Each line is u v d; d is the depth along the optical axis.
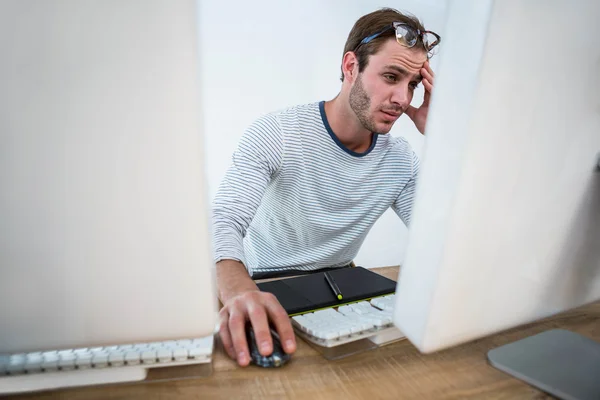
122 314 0.32
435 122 0.29
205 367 0.41
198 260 0.31
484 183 0.29
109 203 0.29
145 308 0.32
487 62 0.25
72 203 0.28
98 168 0.28
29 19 0.25
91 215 0.29
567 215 0.37
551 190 0.34
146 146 0.28
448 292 0.31
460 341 0.35
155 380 0.39
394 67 0.95
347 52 1.04
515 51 0.26
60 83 0.26
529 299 0.38
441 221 0.29
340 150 1.05
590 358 0.44
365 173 1.09
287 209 1.10
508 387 0.40
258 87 1.86
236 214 0.85
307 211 1.08
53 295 0.30
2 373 0.37
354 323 0.47
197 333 0.34
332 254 1.13
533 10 0.26
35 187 0.28
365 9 1.92
